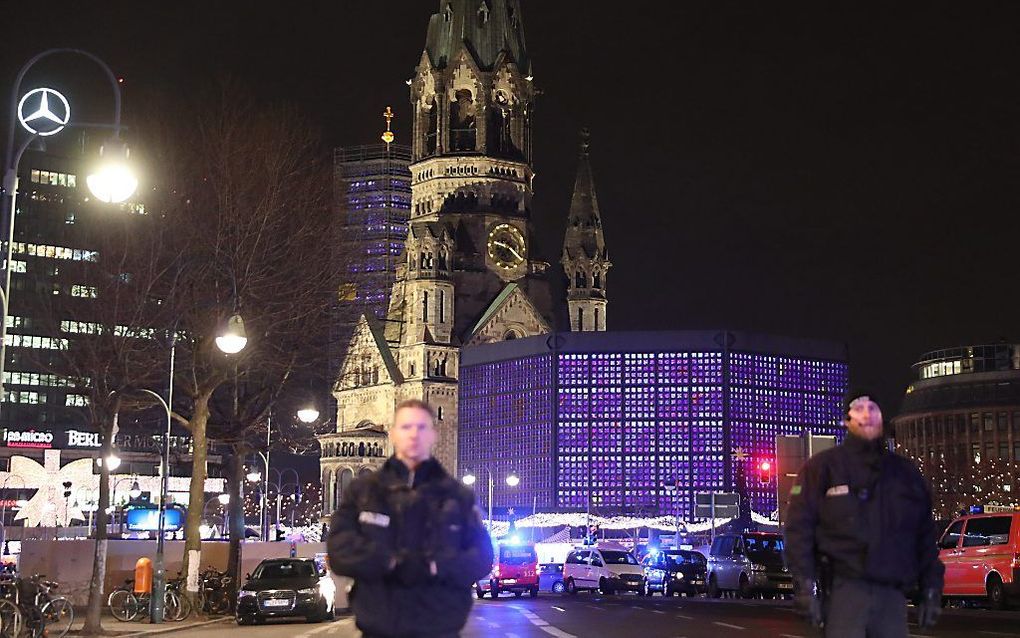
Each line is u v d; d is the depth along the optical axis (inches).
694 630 1456.7
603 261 7839.6
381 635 392.2
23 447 7741.1
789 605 2164.1
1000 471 7101.4
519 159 7623.0
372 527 396.8
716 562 2628.0
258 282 2127.2
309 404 2501.2
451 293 7386.8
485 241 7519.7
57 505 5831.7
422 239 7362.2
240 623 1765.5
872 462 480.1
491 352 7175.2
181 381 2079.2
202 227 2076.8
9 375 7677.2
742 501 6294.3
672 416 6692.9
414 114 7701.8
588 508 5984.3
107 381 1913.1
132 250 2006.6
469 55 7495.1
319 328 2288.4
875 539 470.3
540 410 6865.2
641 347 6761.8
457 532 399.5
